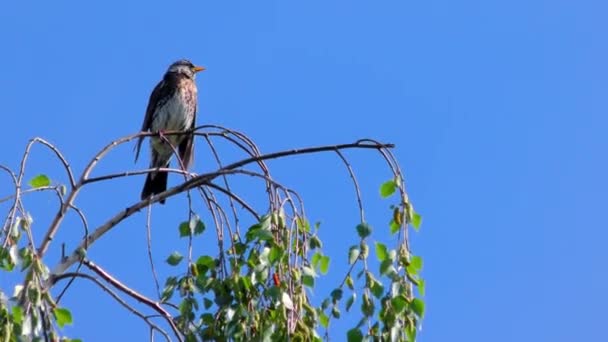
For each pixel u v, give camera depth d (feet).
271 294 31.14
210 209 35.63
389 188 33.32
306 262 32.94
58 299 35.58
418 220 32.81
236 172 36.91
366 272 31.63
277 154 37.68
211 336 32.09
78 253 37.40
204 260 33.78
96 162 39.96
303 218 33.83
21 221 33.55
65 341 32.71
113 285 36.88
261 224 32.83
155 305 36.01
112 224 38.63
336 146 36.40
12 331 30.86
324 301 31.86
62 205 37.70
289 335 30.83
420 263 31.81
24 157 35.76
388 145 35.42
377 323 31.14
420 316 30.99
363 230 32.12
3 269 32.86
